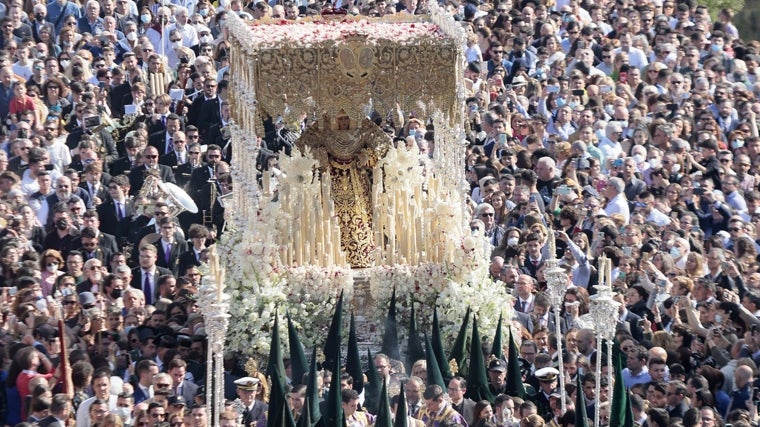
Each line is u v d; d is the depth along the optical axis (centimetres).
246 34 3450
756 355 3409
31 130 4547
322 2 5781
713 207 4519
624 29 5888
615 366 3294
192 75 4934
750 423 3042
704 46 6056
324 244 3553
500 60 5397
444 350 3338
